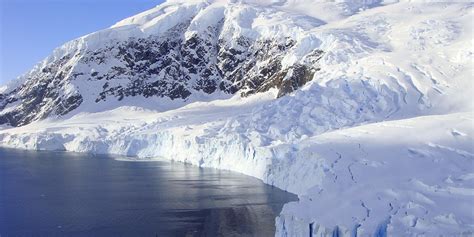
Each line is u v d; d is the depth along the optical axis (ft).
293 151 234.17
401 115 260.01
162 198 230.48
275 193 226.58
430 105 262.47
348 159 196.13
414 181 170.30
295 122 275.59
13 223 195.00
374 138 214.07
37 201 231.30
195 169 304.09
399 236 134.21
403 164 187.11
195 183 261.44
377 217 144.25
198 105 473.67
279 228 150.41
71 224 192.85
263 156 257.14
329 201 158.71
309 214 148.15
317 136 235.40
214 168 302.66
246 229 181.57
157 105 502.79
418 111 260.21
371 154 198.29
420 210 148.46
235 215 198.80
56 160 364.17
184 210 209.26
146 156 370.73
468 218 143.54
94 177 290.15
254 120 294.05
